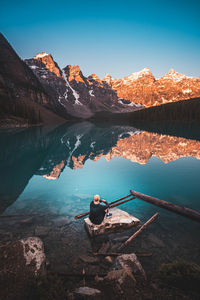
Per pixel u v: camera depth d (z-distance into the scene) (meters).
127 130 55.44
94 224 4.94
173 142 24.39
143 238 4.58
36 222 5.45
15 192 7.85
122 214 5.62
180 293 2.72
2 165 12.95
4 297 2.62
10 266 3.02
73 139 31.38
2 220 5.54
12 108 95.44
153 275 3.31
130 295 2.68
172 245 4.26
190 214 5.37
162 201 6.27
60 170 11.36
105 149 19.89
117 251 4.16
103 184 8.63
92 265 3.74
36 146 22.86
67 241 4.57
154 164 12.44
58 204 6.67
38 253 3.42
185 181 8.76
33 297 2.73
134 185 8.38
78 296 2.66
